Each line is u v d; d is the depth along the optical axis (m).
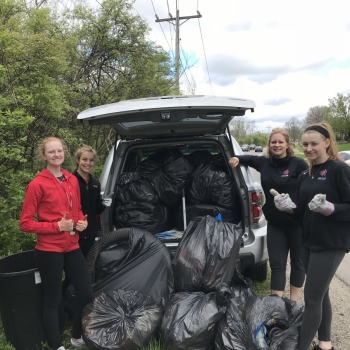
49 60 5.02
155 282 3.15
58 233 2.66
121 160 3.86
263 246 3.53
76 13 7.91
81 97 7.31
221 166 3.99
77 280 2.84
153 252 3.30
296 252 3.37
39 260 2.66
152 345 2.64
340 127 45.47
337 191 2.41
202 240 3.09
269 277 4.33
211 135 3.85
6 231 4.00
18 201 3.99
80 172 3.37
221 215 3.64
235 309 2.68
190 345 2.52
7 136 4.37
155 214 3.76
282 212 3.20
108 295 2.87
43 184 2.64
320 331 2.78
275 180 3.23
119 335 2.55
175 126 3.63
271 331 2.57
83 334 2.63
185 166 3.90
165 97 3.61
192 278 2.96
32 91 4.93
